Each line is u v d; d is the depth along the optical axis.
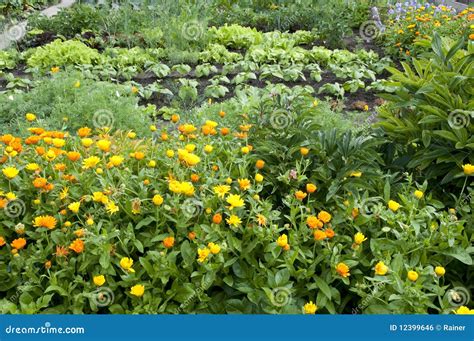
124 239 2.64
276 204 3.14
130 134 3.40
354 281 2.66
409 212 2.82
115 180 3.04
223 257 2.62
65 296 2.53
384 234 2.84
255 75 7.21
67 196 2.83
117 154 3.27
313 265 2.57
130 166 3.17
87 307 2.56
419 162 3.31
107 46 8.48
